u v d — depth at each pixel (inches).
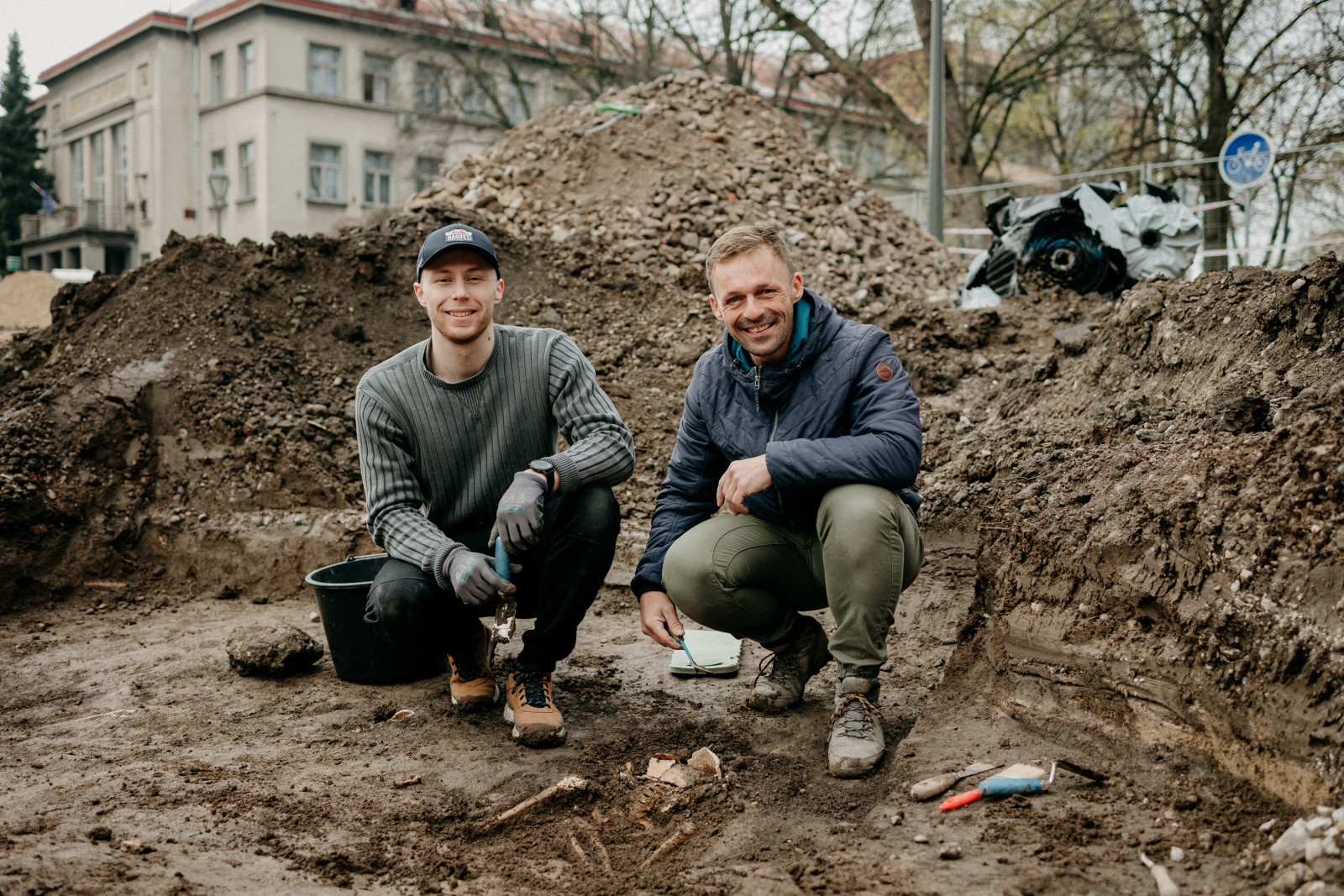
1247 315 140.4
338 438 206.5
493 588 94.9
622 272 286.0
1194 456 93.0
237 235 1064.2
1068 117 801.6
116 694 128.6
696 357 241.1
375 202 1083.3
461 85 877.8
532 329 114.0
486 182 344.5
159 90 1079.6
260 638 134.6
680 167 345.7
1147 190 290.0
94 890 69.2
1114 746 87.6
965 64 799.1
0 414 199.5
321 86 1042.1
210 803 91.0
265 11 992.2
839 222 342.3
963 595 147.2
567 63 810.8
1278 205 621.9
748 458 100.0
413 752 105.5
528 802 89.5
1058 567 98.8
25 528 179.0
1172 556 87.7
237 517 191.8
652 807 90.6
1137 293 167.8
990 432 176.2
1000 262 289.9
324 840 84.2
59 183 1380.4
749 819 87.4
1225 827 73.6
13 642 155.3
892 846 77.2
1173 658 84.4
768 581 108.1
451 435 109.3
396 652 129.3
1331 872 60.2
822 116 885.8
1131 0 616.4
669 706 119.6
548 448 114.9
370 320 240.5
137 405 202.1
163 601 179.5
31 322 659.4
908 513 101.2
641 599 109.8
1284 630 74.2
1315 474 77.5
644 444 209.2
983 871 71.4
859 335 100.9
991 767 88.5
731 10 698.8
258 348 221.0
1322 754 69.1
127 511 191.6
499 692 123.7
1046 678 96.7
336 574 137.6
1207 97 616.7
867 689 99.3
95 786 95.0
